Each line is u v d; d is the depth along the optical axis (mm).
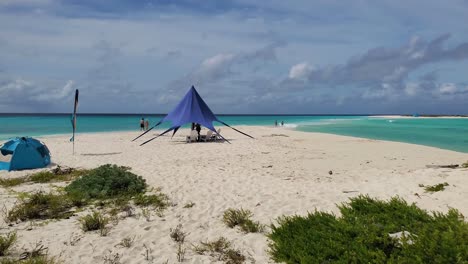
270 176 10953
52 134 31938
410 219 5398
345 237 4867
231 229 6227
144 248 5355
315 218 5883
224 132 34062
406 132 36781
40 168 12445
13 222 6570
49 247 5340
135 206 7715
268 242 5547
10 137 27781
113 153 16984
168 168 12242
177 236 5770
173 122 23109
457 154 16734
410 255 4004
